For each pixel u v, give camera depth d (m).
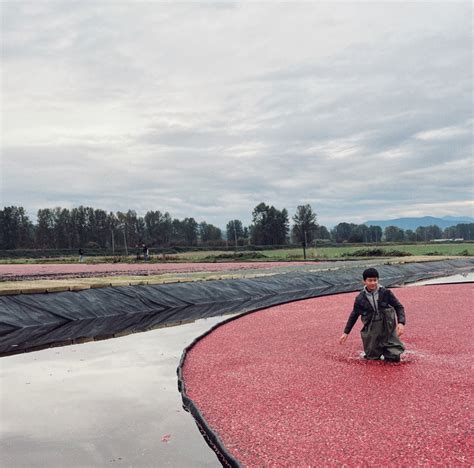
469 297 15.25
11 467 4.44
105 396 6.46
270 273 24.00
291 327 11.08
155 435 5.16
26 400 6.32
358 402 5.90
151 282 17.81
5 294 13.88
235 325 11.63
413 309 12.94
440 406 5.68
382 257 42.25
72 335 11.34
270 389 6.55
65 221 107.94
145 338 10.67
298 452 4.68
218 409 5.87
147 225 115.62
